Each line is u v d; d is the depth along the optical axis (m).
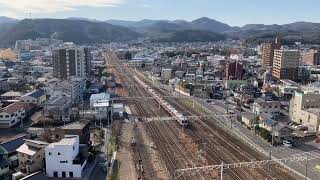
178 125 91.62
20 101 102.25
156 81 170.00
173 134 83.81
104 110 94.06
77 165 58.03
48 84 135.25
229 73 169.75
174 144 76.56
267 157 68.06
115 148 72.31
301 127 86.75
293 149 72.62
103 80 162.38
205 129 88.06
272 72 181.88
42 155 60.38
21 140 69.44
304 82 166.62
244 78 167.75
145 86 152.38
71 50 154.00
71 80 128.50
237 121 95.00
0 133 81.50
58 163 58.12
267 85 139.88
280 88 128.50
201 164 65.12
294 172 60.84
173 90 144.75
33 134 77.56
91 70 194.12
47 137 69.12
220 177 58.91
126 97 124.88
